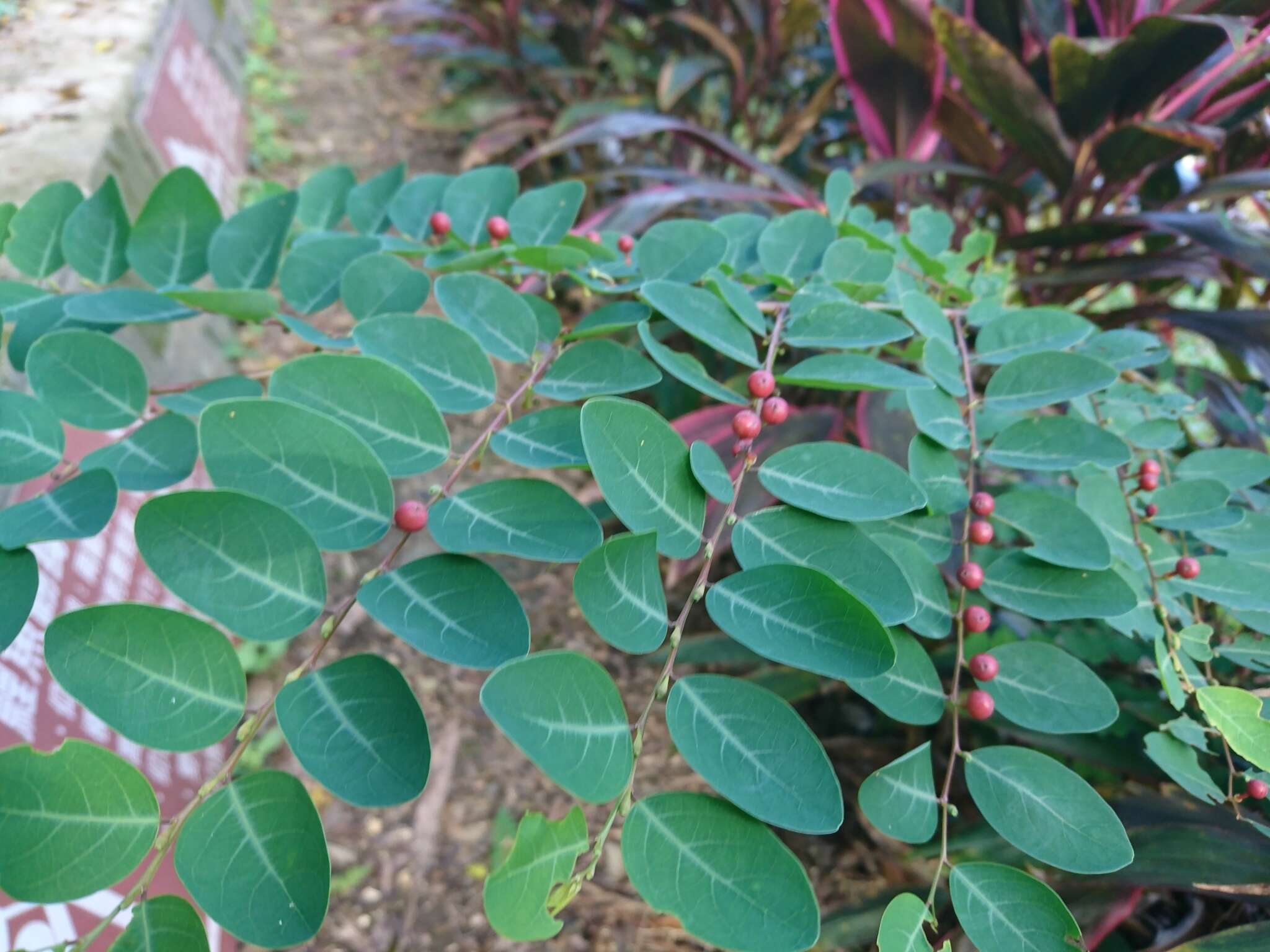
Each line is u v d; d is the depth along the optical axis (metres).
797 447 0.18
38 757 0.13
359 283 0.21
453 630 0.14
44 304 0.22
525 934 0.12
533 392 0.19
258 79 0.86
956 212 0.52
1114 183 0.39
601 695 0.14
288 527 0.14
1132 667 0.30
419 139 0.87
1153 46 0.33
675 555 0.16
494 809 0.41
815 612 0.15
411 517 0.15
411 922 0.37
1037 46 0.44
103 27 0.55
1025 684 0.18
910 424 0.32
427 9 0.80
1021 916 0.15
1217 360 0.70
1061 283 0.39
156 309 0.22
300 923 0.13
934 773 0.36
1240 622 0.21
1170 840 0.24
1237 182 0.34
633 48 0.78
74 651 0.13
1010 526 0.20
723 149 0.47
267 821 0.13
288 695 0.14
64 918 0.25
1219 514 0.21
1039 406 0.20
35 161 0.41
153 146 0.51
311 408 0.16
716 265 0.22
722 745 0.14
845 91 0.66
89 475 0.18
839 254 0.24
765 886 0.13
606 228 0.41
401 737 0.14
